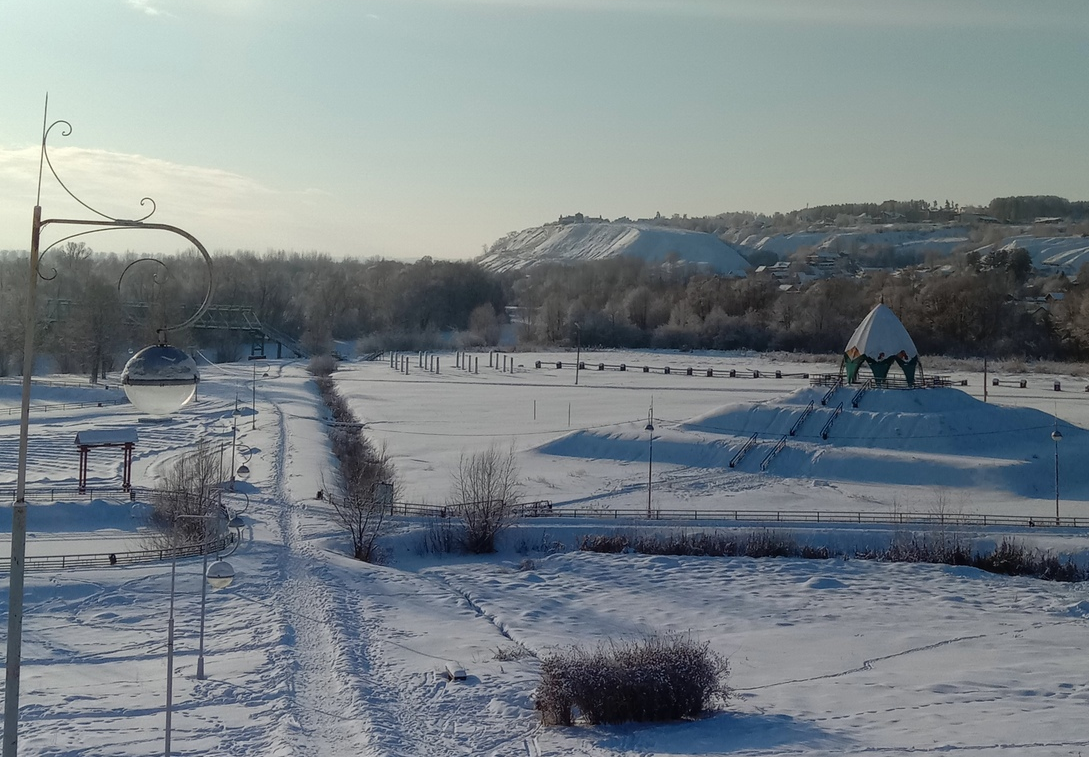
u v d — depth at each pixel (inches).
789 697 1299.2
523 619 1772.9
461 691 1334.9
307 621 1686.8
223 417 4222.4
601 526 2495.1
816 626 1769.2
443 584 2050.9
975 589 2070.6
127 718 1198.9
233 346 6914.4
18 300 5757.9
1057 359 6663.4
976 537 2407.7
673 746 1066.7
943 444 3250.5
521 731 1179.9
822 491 2918.3
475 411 4392.2
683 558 2313.0
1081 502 2815.0
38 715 1202.0
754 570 2213.3
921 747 1017.5
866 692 1315.2
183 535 2137.1
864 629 1748.3
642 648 1390.3
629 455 3336.6
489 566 2241.6
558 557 2303.2
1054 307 7249.0
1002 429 3348.9
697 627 1758.1
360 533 2272.4
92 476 2938.0
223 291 7322.8
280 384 5423.2
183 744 1103.0
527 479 3026.6
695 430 3503.9
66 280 6225.4
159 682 1348.4
